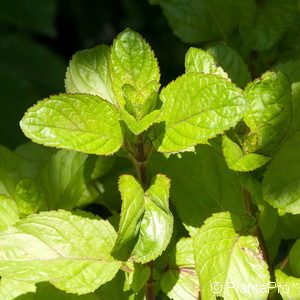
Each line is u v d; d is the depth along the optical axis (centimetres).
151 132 34
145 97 34
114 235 35
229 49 40
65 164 39
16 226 35
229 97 31
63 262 34
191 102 32
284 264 37
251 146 34
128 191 33
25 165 42
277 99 34
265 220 36
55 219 35
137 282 35
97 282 34
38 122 32
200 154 38
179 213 37
